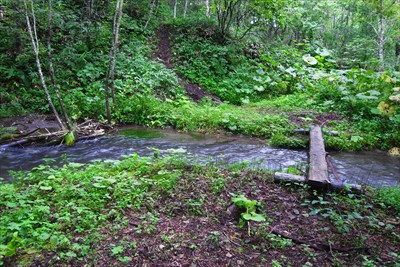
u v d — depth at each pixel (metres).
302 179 4.86
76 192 4.18
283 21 17.05
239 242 3.38
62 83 10.71
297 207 4.24
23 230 3.21
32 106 9.66
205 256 3.10
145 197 4.23
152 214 3.84
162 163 5.45
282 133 8.87
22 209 3.60
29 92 10.06
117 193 4.19
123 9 16.77
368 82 10.97
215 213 3.94
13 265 2.80
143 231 3.42
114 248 3.01
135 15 17.56
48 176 4.85
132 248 3.12
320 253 3.26
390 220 4.04
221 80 14.23
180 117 9.95
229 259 3.08
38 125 8.66
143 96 10.51
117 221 3.60
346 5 23.30
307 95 12.31
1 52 10.57
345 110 10.68
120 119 9.84
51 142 7.66
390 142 8.55
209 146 8.05
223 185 4.63
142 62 12.70
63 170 4.97
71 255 2.87
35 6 9.88
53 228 3.32
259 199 4.35
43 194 4.26
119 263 2.90
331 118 10.14
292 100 12.14
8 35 10.29
